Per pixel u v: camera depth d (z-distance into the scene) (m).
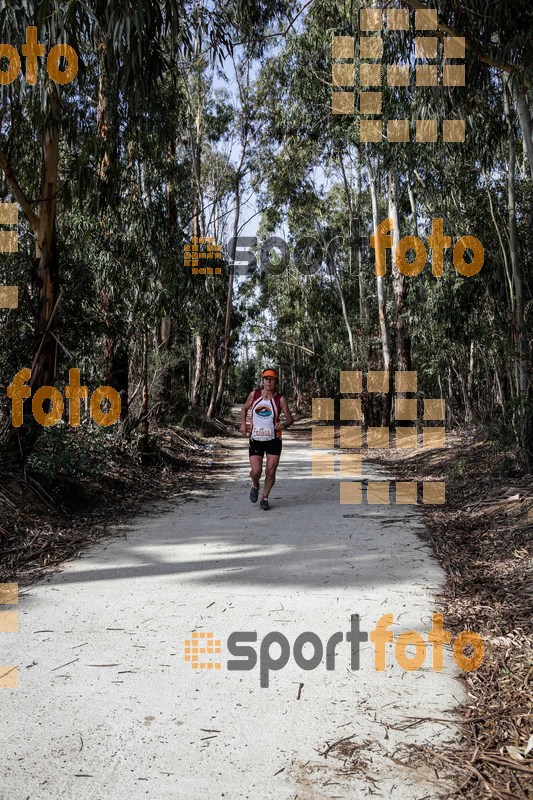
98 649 3.71
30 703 3.09
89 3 5.75
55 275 7.75
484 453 11.17
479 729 2.86
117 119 8.21
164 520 7.36
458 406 18.28
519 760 2.62
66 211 9.73
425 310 15.39
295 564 5.43
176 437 17.42
